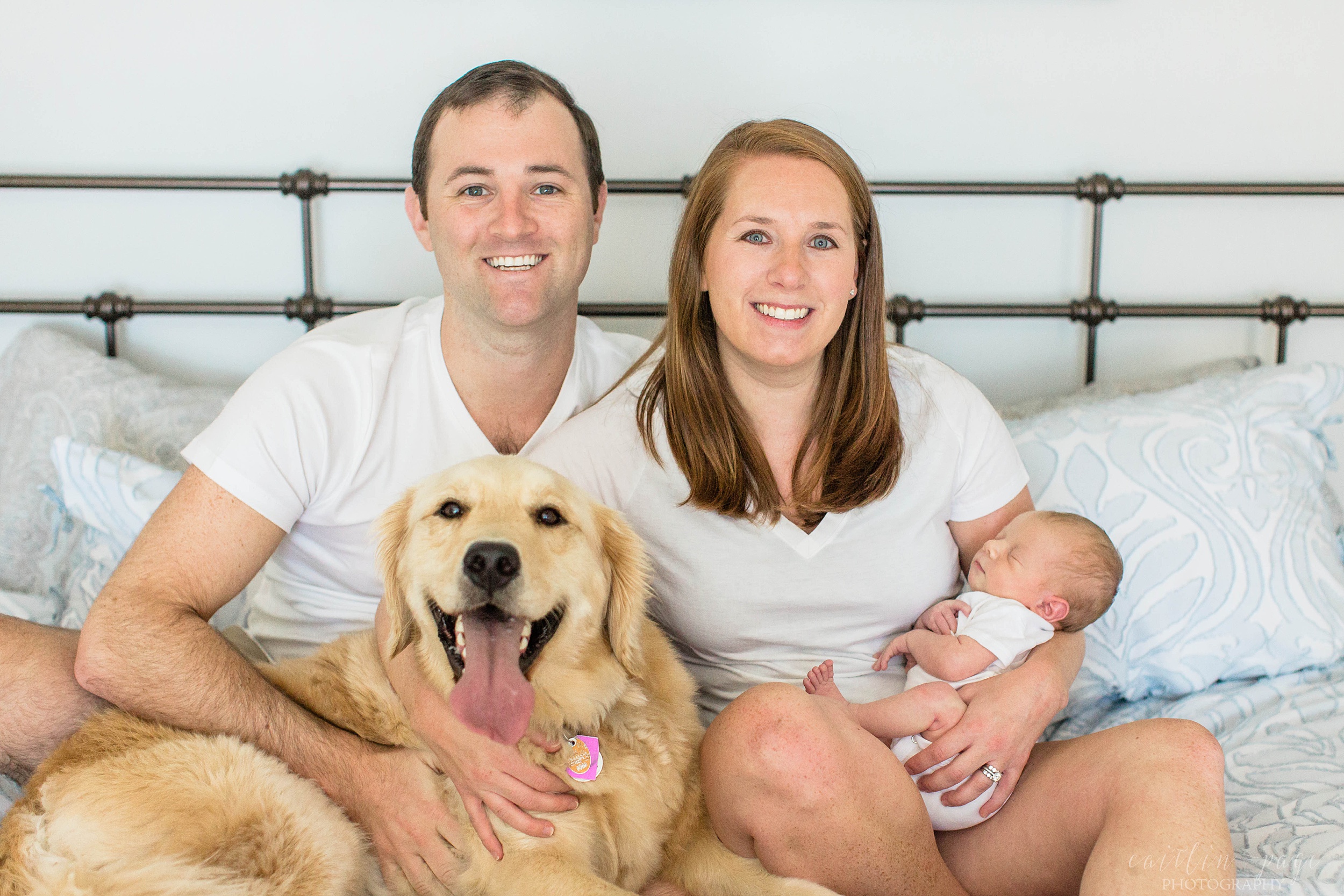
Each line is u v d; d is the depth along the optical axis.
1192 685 2.33
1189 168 3.27
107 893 1.47
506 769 1.60
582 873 1.55
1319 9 3.20
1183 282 3.32
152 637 1.69
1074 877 1.61
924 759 1.71
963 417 2.09
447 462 2.14
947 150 3.22
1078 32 3.19
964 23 3.17
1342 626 2.36
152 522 1.85
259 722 1.73
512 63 2.17
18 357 2.94
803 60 3.16
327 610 2.14
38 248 3.09
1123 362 3.35
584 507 1.79
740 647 1.98
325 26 3.05
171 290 3.14
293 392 1.95
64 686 1.76
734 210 1.87
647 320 3.25
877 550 1.96
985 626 1.89
